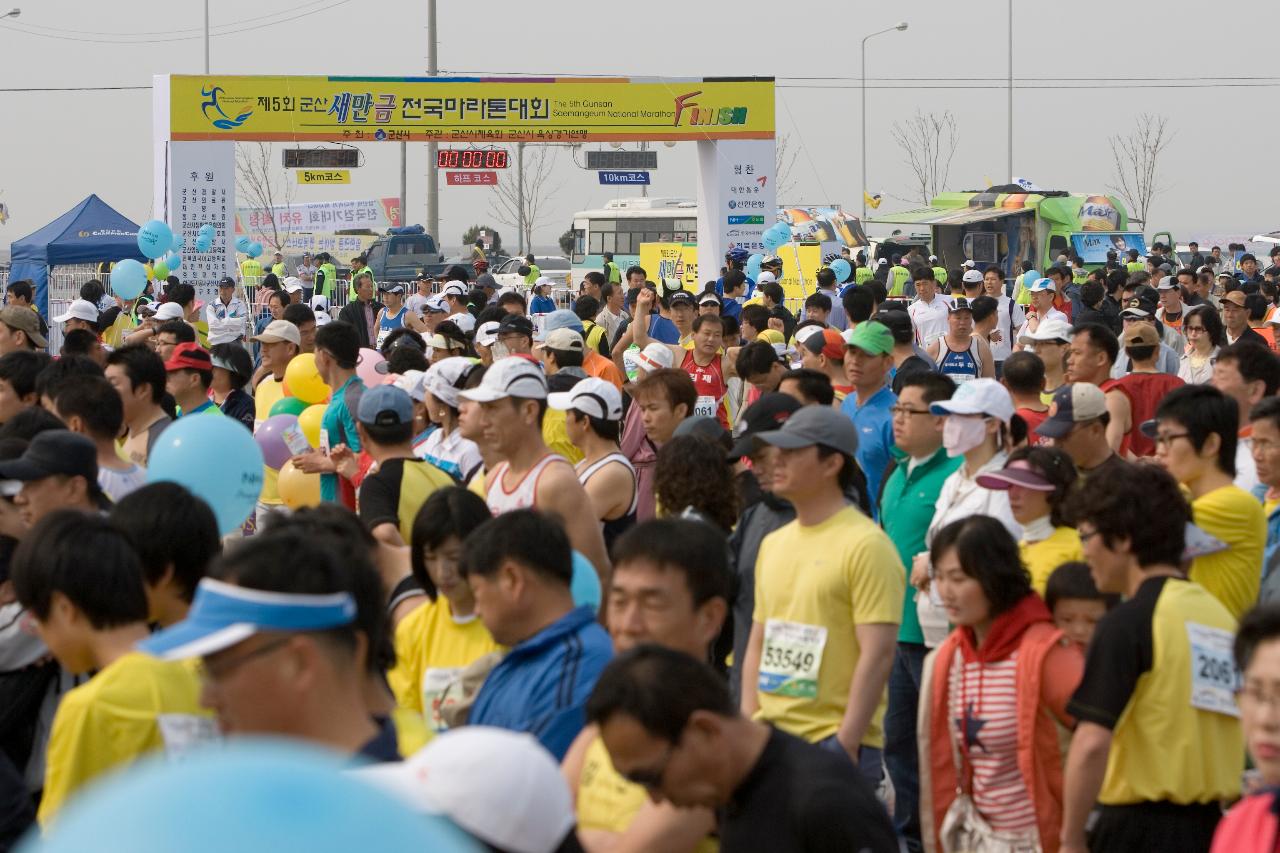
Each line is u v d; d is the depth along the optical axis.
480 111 58.75
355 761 5.47
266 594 5.43
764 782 5.93
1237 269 67.00
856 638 9.74
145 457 14.99
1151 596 8.08
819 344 18.73
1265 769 5.60
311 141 57.28
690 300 26.98
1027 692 8.95
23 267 50.94
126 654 7.36
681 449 11.67
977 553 9.02
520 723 7.66
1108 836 8.17
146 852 1.78
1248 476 13.15
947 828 9.28
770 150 61.09
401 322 40.78
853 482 11.69
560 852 5.18
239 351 20.00
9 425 12.12
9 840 7.71
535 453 11.87
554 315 20.73
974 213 82.81
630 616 7.42
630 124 60.00
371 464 15.02
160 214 56.84
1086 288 33.00
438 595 9.14
